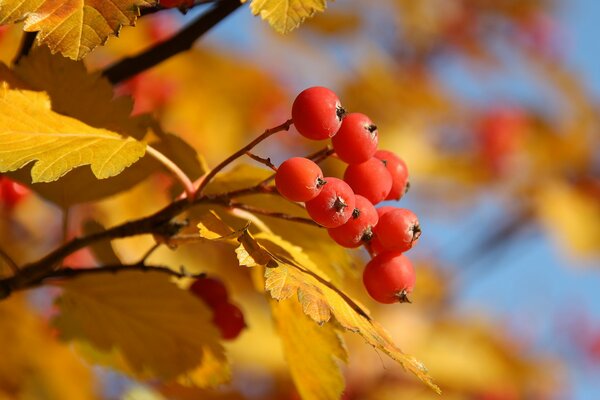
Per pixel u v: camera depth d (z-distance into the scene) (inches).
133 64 18.1
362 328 15.5
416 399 26.2
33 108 16.1
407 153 30.3
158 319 18.0
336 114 15.6
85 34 15.0
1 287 17.0
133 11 15.1
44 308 22.6
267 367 25.0
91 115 16.7
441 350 27.7
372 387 25.8
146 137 16.7
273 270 15.3
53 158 15.6
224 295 18.4
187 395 20.1
